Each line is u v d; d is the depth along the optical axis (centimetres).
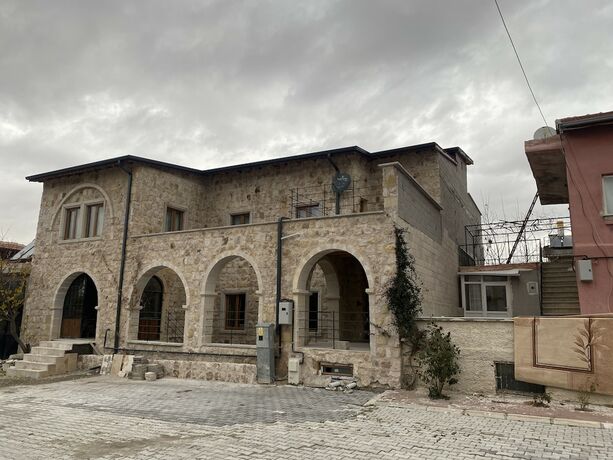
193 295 1480
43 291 1872
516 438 690
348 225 1250
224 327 1791
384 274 1170
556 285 1439
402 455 609
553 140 1121
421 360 1084
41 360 1562
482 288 1786
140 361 1477
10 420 852
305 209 1730
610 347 876
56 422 830
